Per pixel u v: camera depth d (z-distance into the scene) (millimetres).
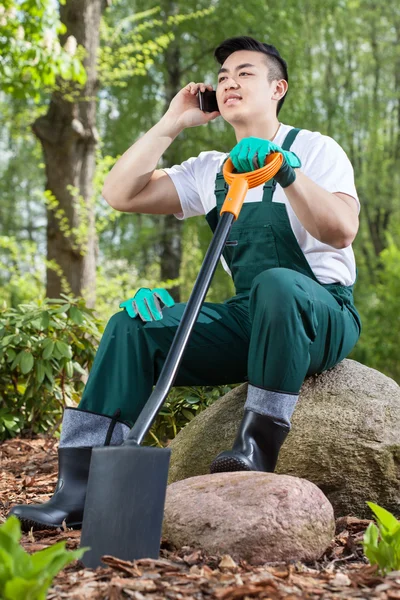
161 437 4090
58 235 8992
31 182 24250
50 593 1783
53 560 1626
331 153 2895
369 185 20797
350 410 2760
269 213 2814
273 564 2053
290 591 1783
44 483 3645
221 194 2963
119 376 2666
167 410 4035
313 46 17031
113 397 2656
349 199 2824
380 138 21891
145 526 1980
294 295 2465
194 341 2781
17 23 7469
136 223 15891
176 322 2697
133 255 14648
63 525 2543
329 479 2688
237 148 2566
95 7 9023
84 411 2648
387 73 21391
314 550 2125
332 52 18844
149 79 14117
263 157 2525
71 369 4652
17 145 22453
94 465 2039
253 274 2848
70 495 2602
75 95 8812
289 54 13820
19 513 2516
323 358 2721
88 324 4742
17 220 23953
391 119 22219
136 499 1981
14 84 8047
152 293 2758
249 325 2816
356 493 2689
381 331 14500
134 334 2688
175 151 13844
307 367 2520
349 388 2826
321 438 2709
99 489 2016
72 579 1882
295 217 2838
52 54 7578
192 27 13422
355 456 2688
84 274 9062
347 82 19938
